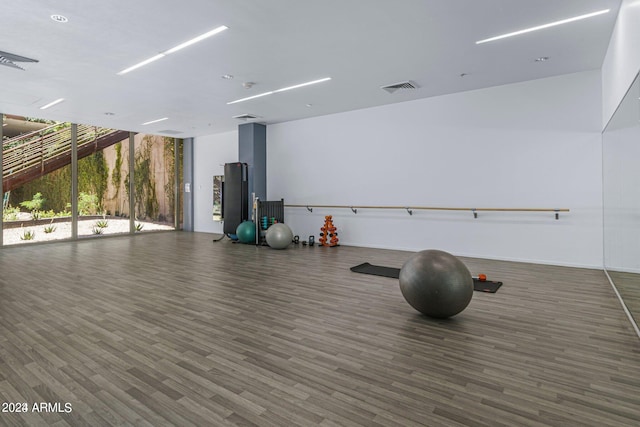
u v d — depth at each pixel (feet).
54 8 10.73
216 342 8.80
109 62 15.07
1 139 23.97
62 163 26.96
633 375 7.11
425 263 10.25
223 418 5.81
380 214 23.48
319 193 26.18
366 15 11.37
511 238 18.84
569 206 17.21
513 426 5.57
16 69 15.80
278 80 17.62
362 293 13.07
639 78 8.46
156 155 33.37
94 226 28.91
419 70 16.46
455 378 7.06
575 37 13.11
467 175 20.01
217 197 32.42
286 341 8.86
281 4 10.66
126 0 10.32
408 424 5.64
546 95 17.62
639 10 8.95
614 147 12.70
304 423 5.67
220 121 27.20
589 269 16.62
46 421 5.71
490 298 12.37
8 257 20.45
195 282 14.70
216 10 10.97
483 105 19.38
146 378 7.07
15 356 8.00
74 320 10.27
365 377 7.11
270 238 23.07
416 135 21.68
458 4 10.77
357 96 20.74
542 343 8.67
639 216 9.10
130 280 15.02
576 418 5.76
